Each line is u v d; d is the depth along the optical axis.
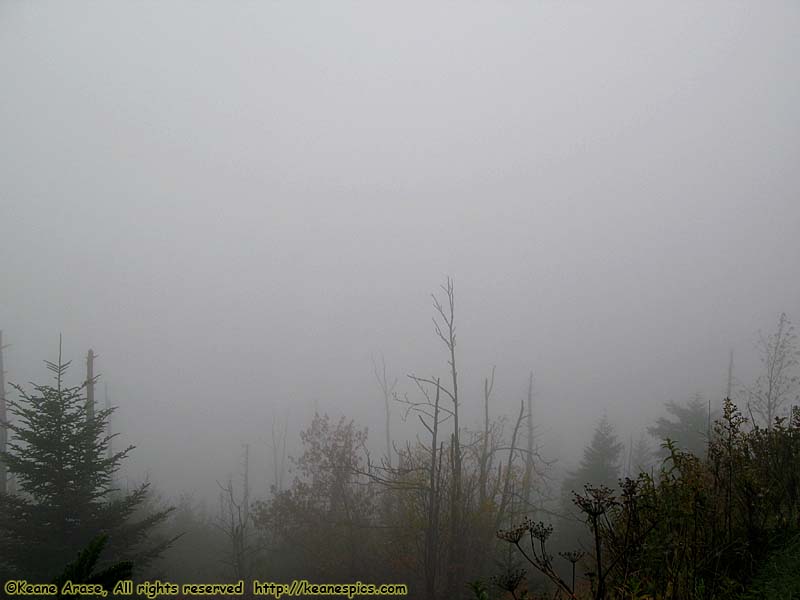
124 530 12.98
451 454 16.53
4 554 11.45
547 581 11.60
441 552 16.45
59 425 12.62
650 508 5.23
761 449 7.05
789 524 5.61
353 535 18.45
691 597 4.68
